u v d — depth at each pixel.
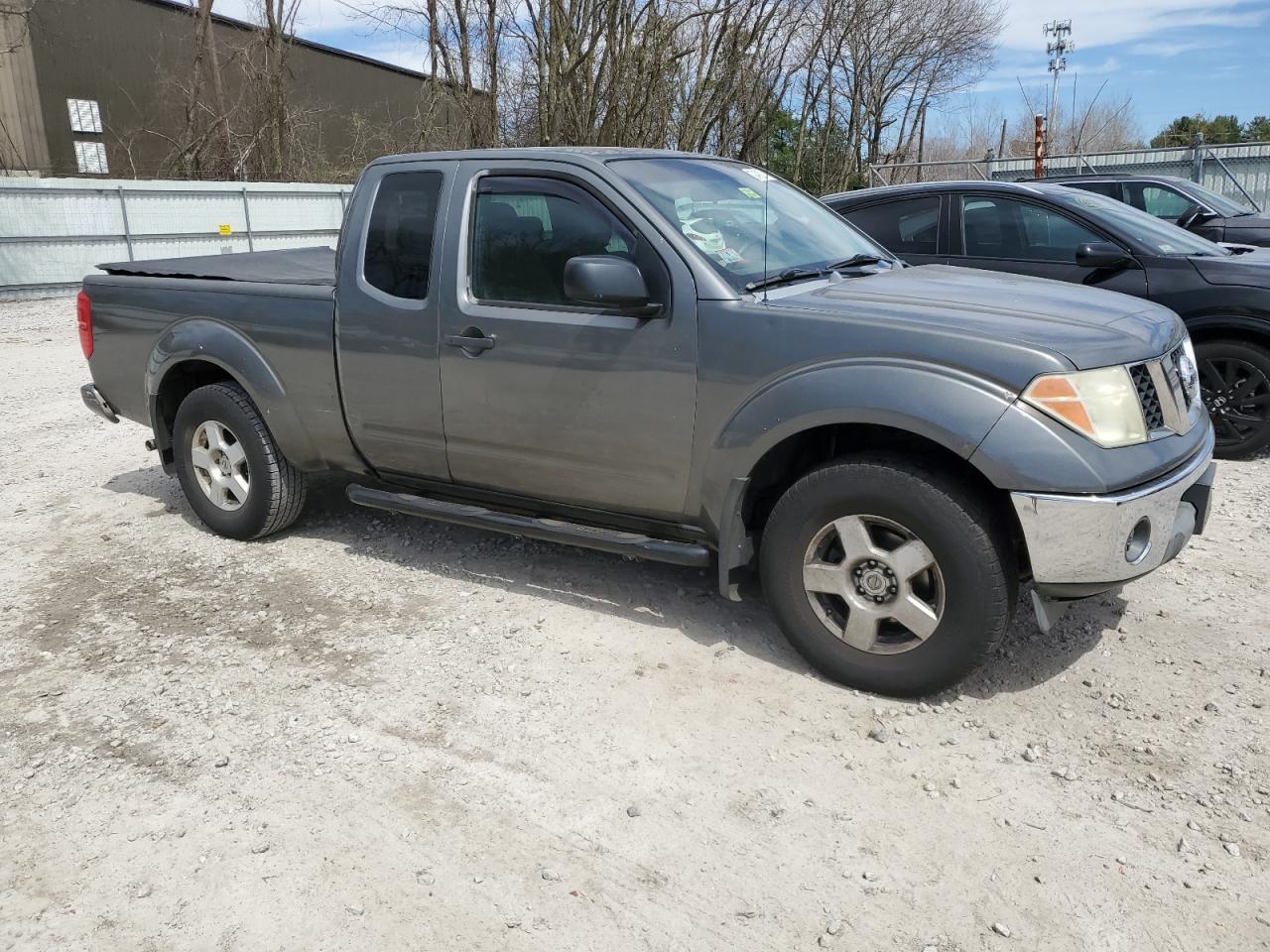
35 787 3.10
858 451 3.43
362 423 4.51
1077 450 3.05
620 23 19.89
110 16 26.44
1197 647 3.76
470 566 4.69
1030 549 3.10
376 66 34.34
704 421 3.59
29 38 24.72
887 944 2.41
